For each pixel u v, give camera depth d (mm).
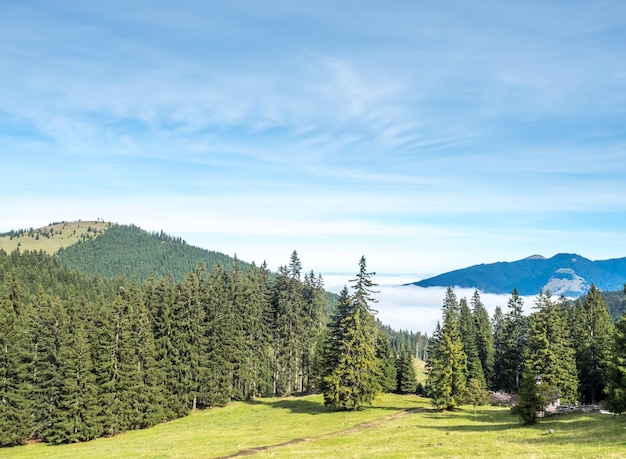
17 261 198500
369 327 65000
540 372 63094
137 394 62312
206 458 38500
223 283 88312
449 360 61750
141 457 40969
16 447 54656
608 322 73625
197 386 73250
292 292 87625
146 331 66125
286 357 86625
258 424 59344
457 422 49500
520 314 82312
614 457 24062
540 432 37094
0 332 57000
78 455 45219
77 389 56719
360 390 63562
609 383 42938
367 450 35188
